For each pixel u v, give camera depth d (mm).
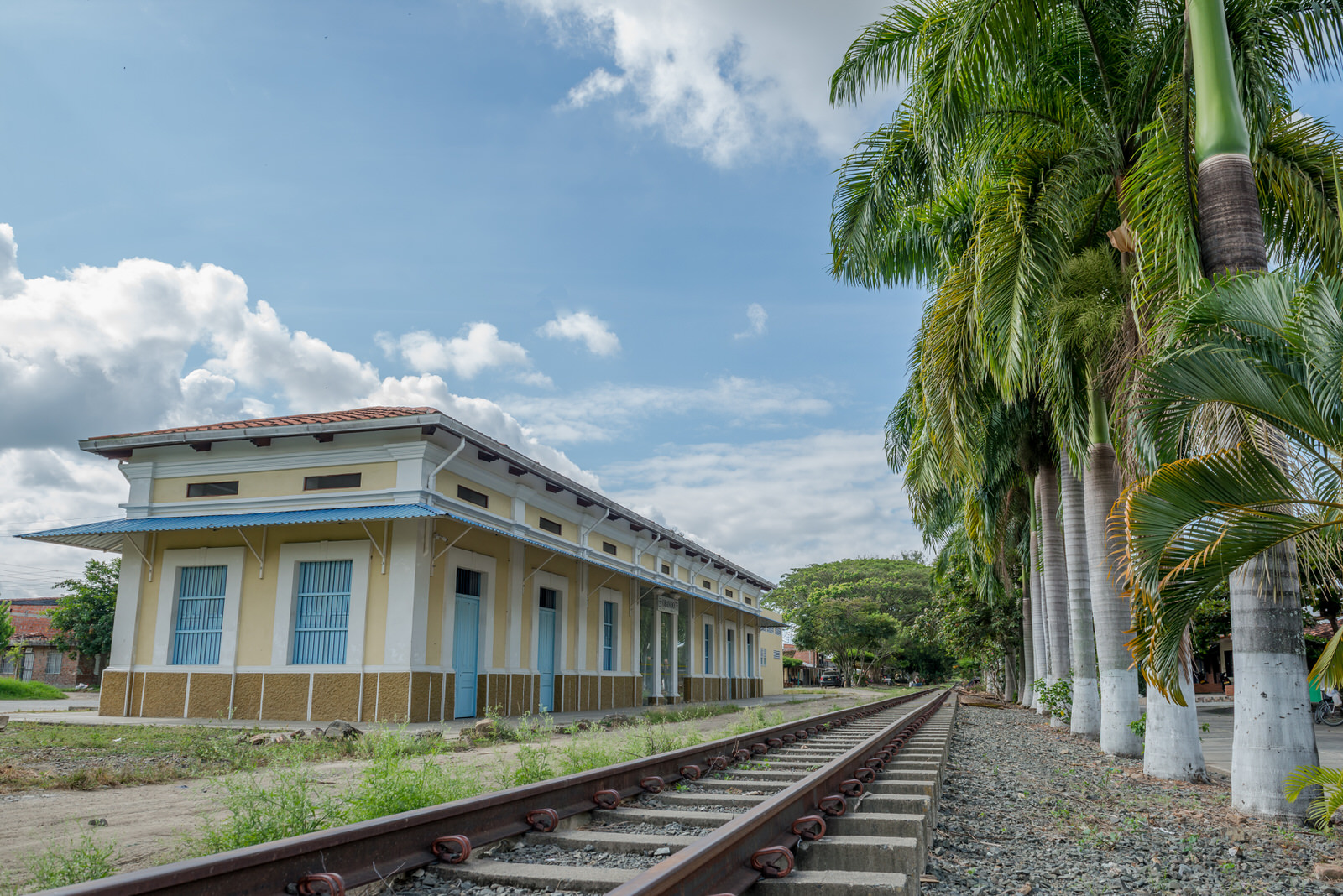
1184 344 6859
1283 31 10086
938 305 11648
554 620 22719
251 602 17172
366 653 16281
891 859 4234
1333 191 9695
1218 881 5191
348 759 9914
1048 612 21125
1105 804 8102
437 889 3920
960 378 11586
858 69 12594
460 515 16562
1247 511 6340
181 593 17844
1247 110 9438
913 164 13547
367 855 3889
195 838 5129
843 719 17500
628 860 4523
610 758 8352
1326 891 5105
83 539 18422
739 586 40062
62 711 19750
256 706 16578
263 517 15930
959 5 10602
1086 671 16906
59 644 42344
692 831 5297
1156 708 10531
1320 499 6426
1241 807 7758
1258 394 6402
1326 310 5957
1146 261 9344
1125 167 11250
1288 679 7773
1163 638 6629
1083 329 11711
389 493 16547
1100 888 4766
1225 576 6531
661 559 29594
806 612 75312
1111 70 11516
